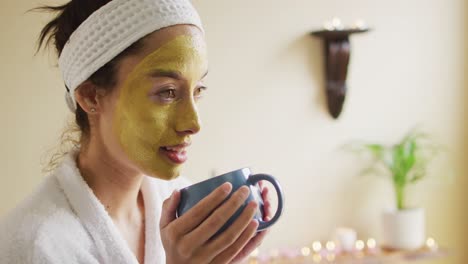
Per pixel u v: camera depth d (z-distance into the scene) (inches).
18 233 30.5
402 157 100.1
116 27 31.0
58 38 34.3
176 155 32.0
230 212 28.0
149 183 37.8
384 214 101.5
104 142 33.6
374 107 104.7
